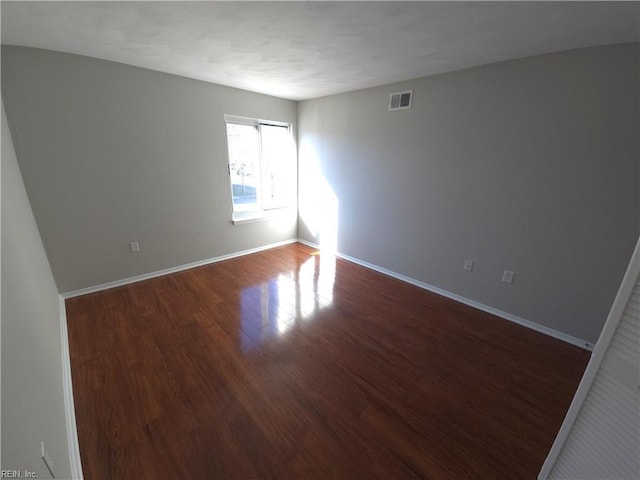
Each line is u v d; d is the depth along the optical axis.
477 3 1.42
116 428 1.48
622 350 0.82
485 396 1.74
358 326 2.44
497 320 2.57
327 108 3.79
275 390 1.75
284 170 4.37
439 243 2.97
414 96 2.87
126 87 2.71
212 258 3.82
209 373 1.87
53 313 2.06
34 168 2.39
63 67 2.38
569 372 1.95
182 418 1.54
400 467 1.33
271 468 1.31
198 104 3.22
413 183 3.06
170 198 3.26
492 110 2.37
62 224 2.62
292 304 2.79
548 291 2.33
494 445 1.44
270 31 1.83
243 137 3.81
